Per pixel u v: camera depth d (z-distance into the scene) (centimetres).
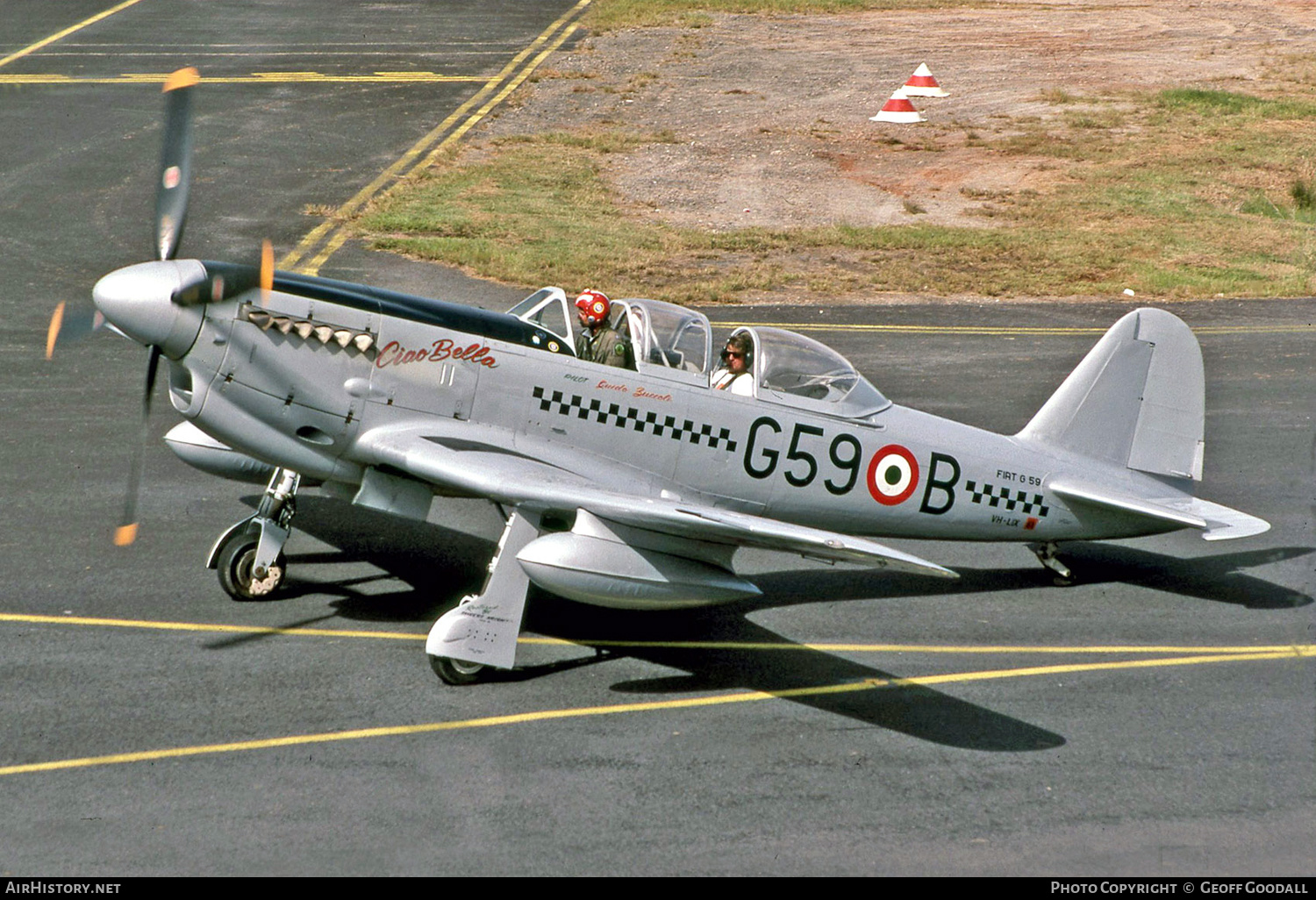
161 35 7000
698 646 1636
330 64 6544
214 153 4791
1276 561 2006
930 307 3678
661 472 1753
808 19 8425
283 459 1648
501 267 3641
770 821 1205
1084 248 4356
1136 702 1501
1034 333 3409
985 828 1208
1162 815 1241
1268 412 2781
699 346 1753
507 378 1683
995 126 6003
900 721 1433
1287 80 7056
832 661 1599
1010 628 1727
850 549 1306
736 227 4438
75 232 3744
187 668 1473
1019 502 1877
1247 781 1315
